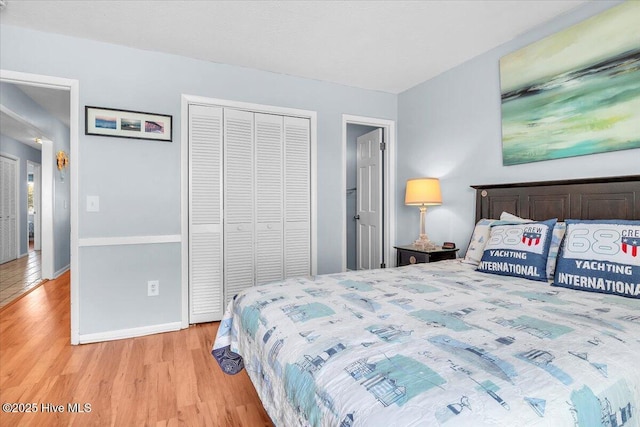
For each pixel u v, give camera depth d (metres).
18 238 6.29
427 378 0.81
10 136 5.33
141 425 1.62
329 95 3.51
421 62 3.04
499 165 2.71
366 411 0.73
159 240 2.81
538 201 2.37
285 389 1.03
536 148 2.41
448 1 2.14
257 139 3.21
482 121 2.85
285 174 3.34
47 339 2.64
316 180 3.46
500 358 0.91
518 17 2.32
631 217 1.89
